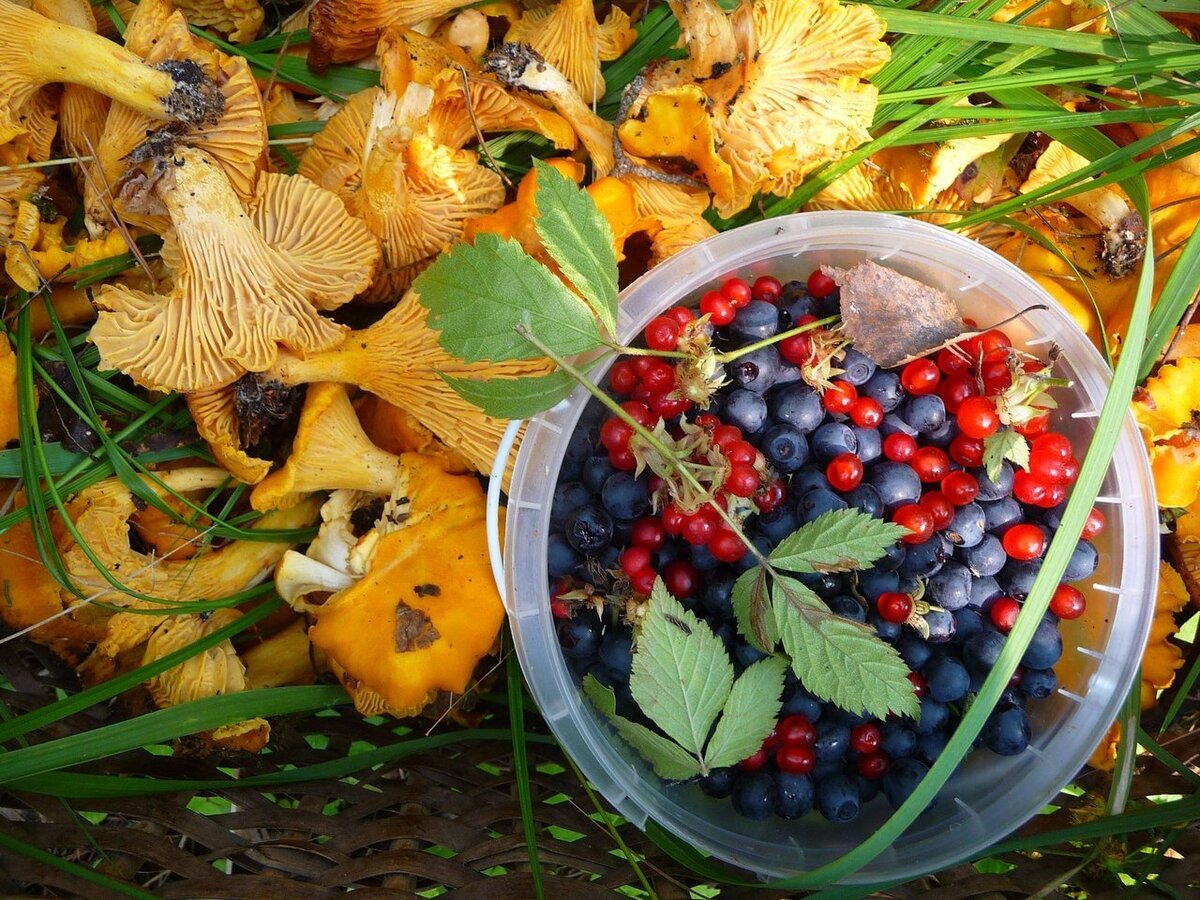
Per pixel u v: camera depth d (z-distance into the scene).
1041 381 0.19
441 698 0.24
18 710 0.22
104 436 0.22
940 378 0.21
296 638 0.25
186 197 0.19
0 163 0.21
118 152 0.21
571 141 0.22
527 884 0.20
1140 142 0.21
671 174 0.22
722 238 0.20
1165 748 0.24
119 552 0.22
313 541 0.23
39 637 0.23
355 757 0.22
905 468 0.20
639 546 0.20
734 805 0.20
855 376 0.20
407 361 0.21
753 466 0.19
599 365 0.19
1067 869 0.22
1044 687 0.21
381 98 0.20
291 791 0.22
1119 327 0.24
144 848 0.20
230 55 0.24
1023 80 0.22
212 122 0.19
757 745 0.18
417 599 0.21
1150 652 0.24
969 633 0.21
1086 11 0.23
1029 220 0.24
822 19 0.19
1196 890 0.21
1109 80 0.23
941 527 0.20
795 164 0.21
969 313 0.22
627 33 0.24
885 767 0.21
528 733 0.23
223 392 0.21
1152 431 0.22
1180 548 0.25
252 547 0.24
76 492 0.23
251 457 0.23
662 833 0.21
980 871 0.23
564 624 0.21
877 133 0.24
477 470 0.24
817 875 0.18
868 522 0.18
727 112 0.20
